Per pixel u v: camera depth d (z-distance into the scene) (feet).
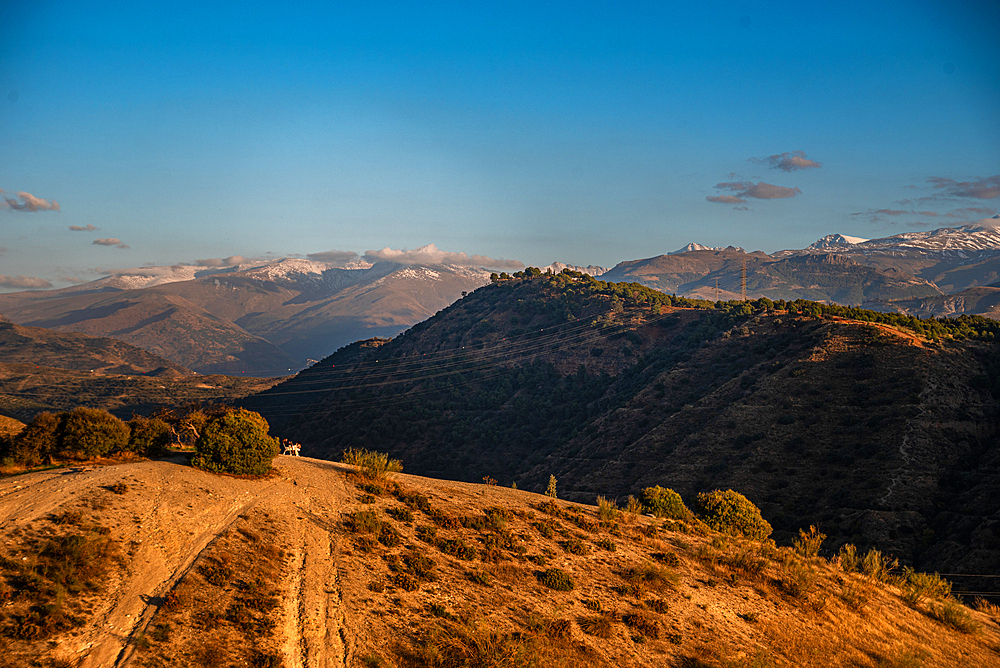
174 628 47.42
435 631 56.08
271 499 81.76
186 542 63.31
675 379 413.59
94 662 42.29
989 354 322.55
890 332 347.15
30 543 54.75
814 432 294.87
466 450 460.55
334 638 52.01
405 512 84.89
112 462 90.89
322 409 595.88
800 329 409.49
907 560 206.80
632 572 81.41
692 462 308.40
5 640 41.75
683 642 66.28
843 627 80.53
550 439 446.19
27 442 83.56
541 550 83.41
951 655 82.17
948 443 259.80
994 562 186.29
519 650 54.75
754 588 86.74
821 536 122.83
